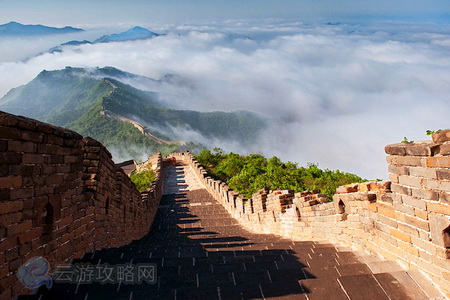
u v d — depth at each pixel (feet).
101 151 28.58
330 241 32.76
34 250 18.38
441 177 18.80
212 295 18.48
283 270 22.13
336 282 19.70
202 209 77.56
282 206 44.96
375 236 25.58
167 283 20.15
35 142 18.57
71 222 23.06
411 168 21.06
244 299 18.33
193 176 113.70
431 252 19.72
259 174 86.84
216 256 27.63
